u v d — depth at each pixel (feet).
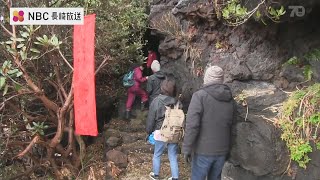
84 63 13.66
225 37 17.79
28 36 16.06
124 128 24.71
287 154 13.05
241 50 16.97
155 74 23.22
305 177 12.58
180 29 21.49
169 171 19.03
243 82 16.75
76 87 14.07
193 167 13.51
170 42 22.80
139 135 23.30
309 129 12.69
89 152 22.27
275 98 15.05
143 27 24.70
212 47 18.40
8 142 17.53
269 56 16.61
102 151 22.47
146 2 26.55
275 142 13.29
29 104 20.30
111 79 29.37
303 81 15.56
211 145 12.94
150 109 17.08
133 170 19.24
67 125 20.43
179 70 22.39
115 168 18.58
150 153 21.42
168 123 16.31
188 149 12.67
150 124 17.07
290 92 15.20
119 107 28.25
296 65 16.05
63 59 18.15
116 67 25.54
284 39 16.44
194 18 18.74
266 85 16.43
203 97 12.87
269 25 15.80
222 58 17.56
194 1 18.22
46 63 19.92
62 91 19.25
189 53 20.38
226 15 14.20
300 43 16.19
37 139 17.46
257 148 13.78
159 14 24.20
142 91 26.50
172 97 17.12
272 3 13.70
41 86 19.90
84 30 13.56
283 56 16.58
